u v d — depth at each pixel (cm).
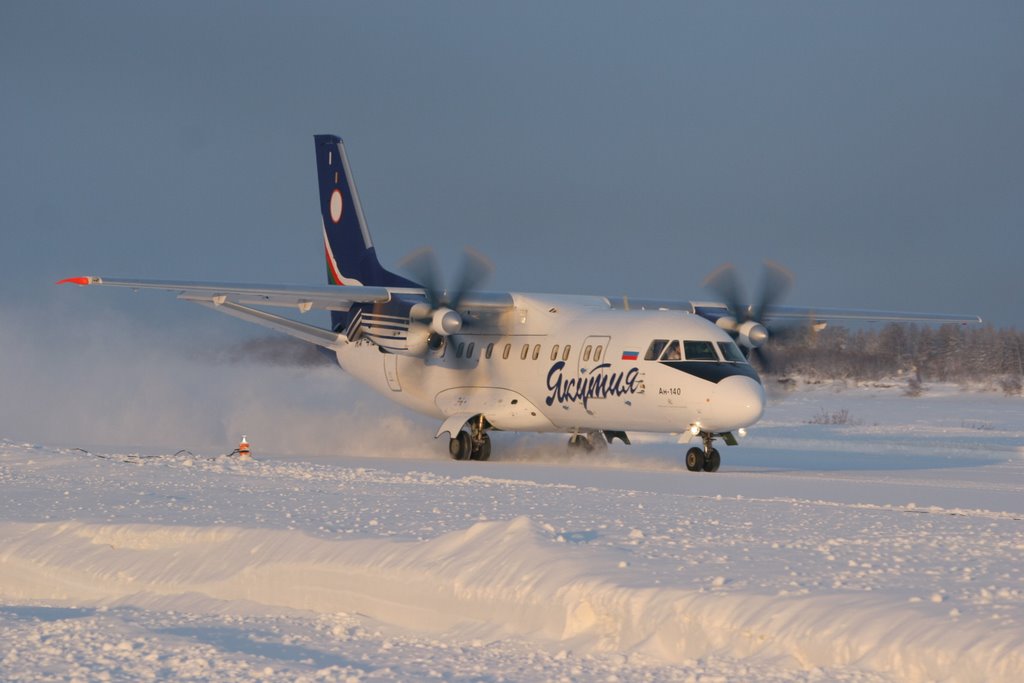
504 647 3703
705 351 8881
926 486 7406
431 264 9862
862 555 4241
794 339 10350
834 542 4512
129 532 5166
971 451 11556
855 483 7556
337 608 4325
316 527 4984
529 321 10025
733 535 4709
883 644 3206
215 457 9256
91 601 4741
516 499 6022
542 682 3294
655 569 3972
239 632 3997
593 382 9319
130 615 4309
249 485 6762
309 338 11119
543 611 3847
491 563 4172
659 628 3591
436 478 7281
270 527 5000
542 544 4238
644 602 3666
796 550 4344
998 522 5297
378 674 3406
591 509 5588
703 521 5150
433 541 4456
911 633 3209
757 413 8444
